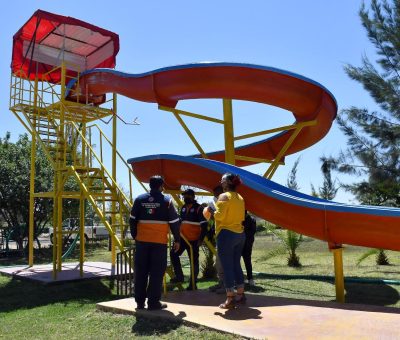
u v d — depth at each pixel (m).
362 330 4.61
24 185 19.50
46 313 6.91
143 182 9.63
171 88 9.23
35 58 13.40
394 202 17.61
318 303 6.09
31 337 5.40
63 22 11.84
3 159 20.28
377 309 5.65
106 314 6.08
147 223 5.91
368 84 17.69
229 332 4.70
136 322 5.53
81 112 12.11
